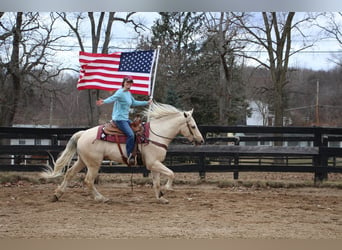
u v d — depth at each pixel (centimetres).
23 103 2552
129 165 918
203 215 801
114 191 1096
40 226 704
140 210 846
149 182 1212
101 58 1104
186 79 2988
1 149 1252
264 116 4331
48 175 923
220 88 2758
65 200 950
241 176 1530
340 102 4972
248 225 724
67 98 4141
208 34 2695
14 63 2244
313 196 1054
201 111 2981
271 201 965
